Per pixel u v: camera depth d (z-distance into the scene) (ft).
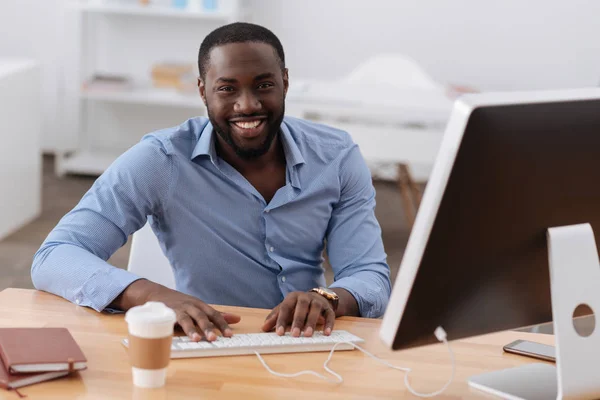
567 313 4.92
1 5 22.74
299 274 7.40
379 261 7.43
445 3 21.61
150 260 7.72
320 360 5.57
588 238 4.94
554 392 5.13
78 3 21.30
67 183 21.16
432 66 21.99
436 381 5.34
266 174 7.29
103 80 21.30
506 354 5.88
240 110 6.73
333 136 7.68
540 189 4.66
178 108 22.97
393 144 16.16
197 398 4.88
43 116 23.30
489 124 4.33
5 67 16.92
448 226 4.43
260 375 5.26
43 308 6.23
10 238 16.84
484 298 4.83
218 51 6.76
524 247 4.81
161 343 4.90
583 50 21.39
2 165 16.55
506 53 21.68
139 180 7.00
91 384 4.99
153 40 22.52
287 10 22.08
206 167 7.17
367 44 22.06
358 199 7.62
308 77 22.44
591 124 4.69
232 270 7.27
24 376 4.93
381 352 5.78
